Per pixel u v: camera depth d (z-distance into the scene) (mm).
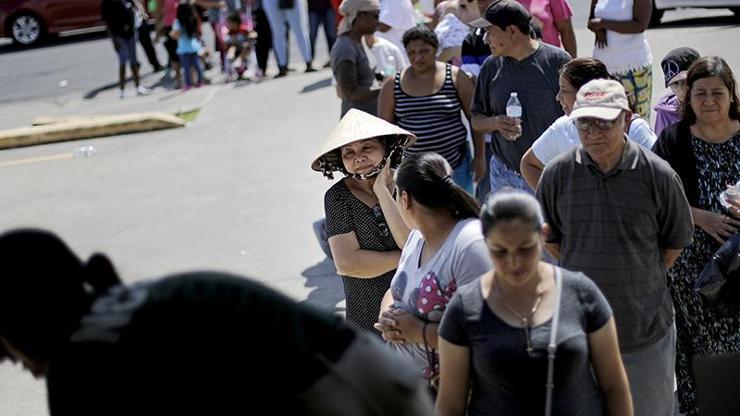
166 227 8812
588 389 3057
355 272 4383
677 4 13602
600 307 3055
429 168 3477
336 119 11758
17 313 1767
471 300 3074
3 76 18328
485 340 3012
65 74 17844
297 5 14305
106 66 18125
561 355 2949
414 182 3463
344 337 1682
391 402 1649
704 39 12570
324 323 1688
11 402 5754
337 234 4422
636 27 7113
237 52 15070
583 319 3029
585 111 3707
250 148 11086
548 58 5590
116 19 15102
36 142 12727
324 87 13531
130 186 10297
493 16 5555
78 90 16469
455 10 7707
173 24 15234
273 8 14320
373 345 1700
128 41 15281
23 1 20750
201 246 8219
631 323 3871
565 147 4707
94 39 21078
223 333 1587
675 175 3812
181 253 8125
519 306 3012
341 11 7371
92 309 1690
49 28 20922
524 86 5613
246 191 9531
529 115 5621
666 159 4410
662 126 5422
